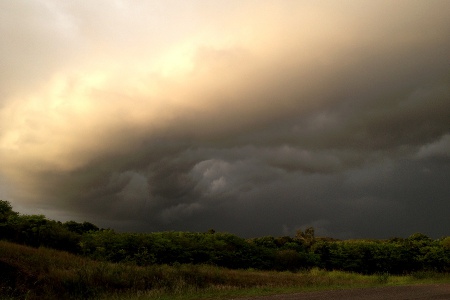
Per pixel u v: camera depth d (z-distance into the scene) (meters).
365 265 40.94
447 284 18.89
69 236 33.16
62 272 18.05
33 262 19.34
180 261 34.31
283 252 42.84
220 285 18.70
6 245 22.75
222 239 40.56
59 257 22.80
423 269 40.25
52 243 31.58
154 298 14.19
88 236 34.31
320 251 44.22
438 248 41.31
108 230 33.78
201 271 21.98
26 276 16.73
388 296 13.28
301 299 12.55
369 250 41.59
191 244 36.66
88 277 17.53
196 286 17.69
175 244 35.72
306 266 42.34
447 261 39.81
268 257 41.62
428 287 16.78
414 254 41.84
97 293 16.34
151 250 32.78
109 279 17.91
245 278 23.23
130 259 30.12
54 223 34.12
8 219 32.06
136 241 32.53
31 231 31.39
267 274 29.52
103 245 31.70
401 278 27.92
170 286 18.05
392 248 41.66
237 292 14.98
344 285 19.39
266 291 15.34
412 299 12.55
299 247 47.34
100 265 20.06
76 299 15.74
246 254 40.22
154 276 19.41
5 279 16.05
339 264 41.91
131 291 16.47
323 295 13.65
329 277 28.86
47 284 16.53
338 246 43.53
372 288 16.42
